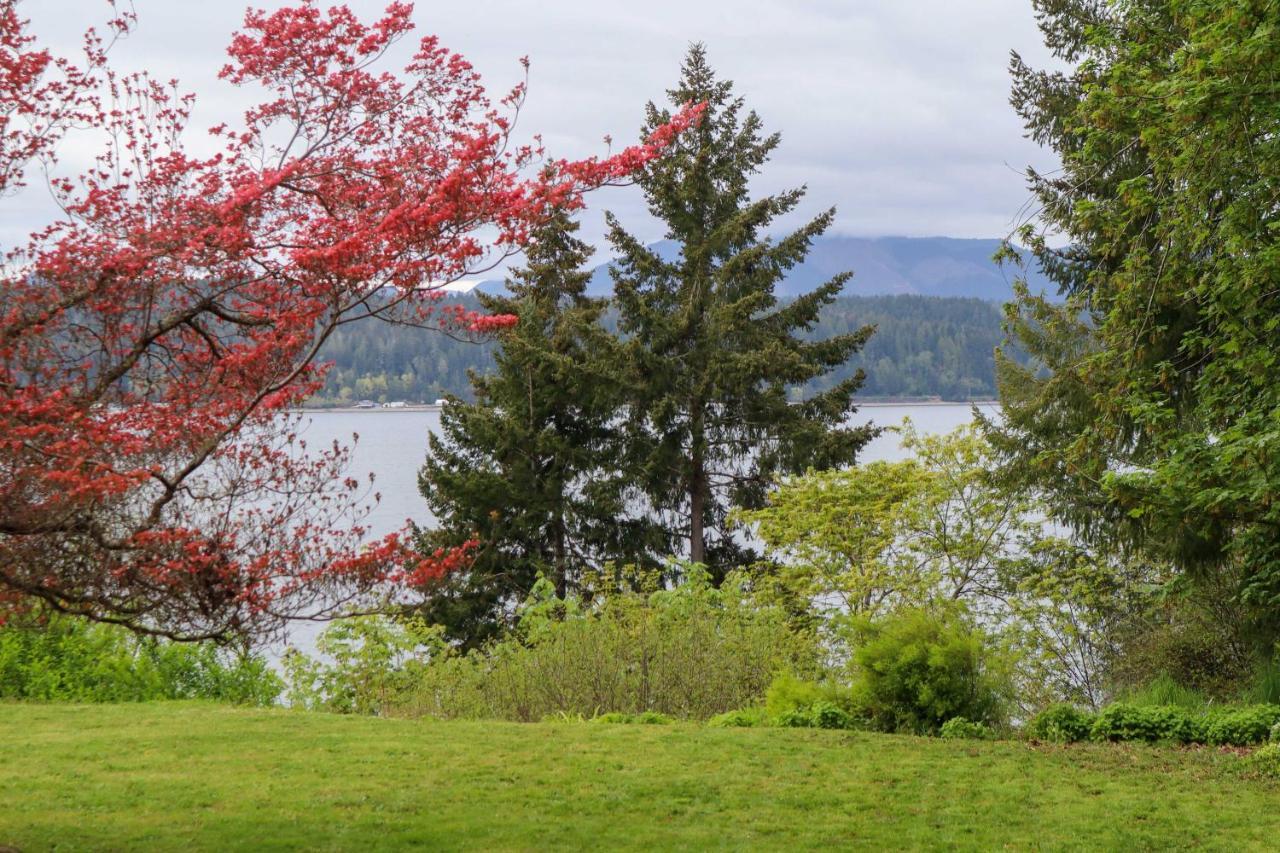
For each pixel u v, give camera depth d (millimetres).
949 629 13992
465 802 10242
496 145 7785
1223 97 10977
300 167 7863
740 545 30328
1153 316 13727
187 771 11258
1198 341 13289
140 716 14219
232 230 7191
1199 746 12445
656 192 29000
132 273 7031
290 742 12617
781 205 28875
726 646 17031
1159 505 12984
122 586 6949
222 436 7246
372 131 8336
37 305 7059
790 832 9453
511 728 13625
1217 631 16500
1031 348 18734
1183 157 11672
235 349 7730
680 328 28359
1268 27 10602
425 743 12633
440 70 8430
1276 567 12688
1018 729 13547
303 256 7039
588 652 16594
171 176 7887
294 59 8148
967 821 9750
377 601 7605
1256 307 12133
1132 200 12586
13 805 9945
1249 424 11648
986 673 13875
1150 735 12812
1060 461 17906
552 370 28156
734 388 27672
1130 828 9523
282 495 7594
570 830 9453
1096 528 18172
